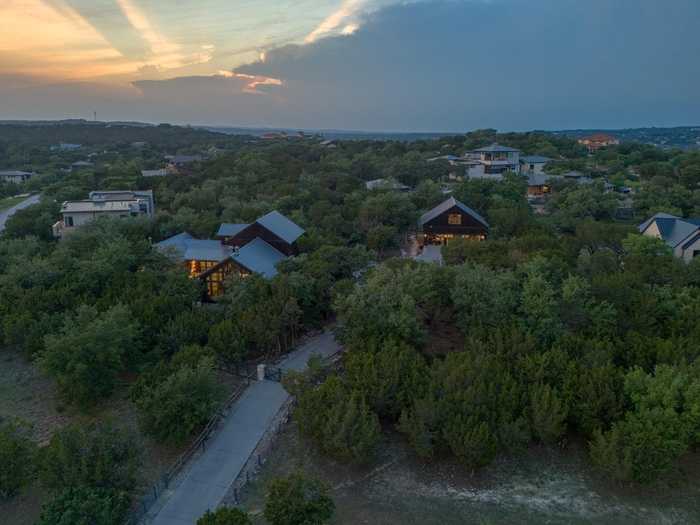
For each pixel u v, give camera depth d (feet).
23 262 172.04
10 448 90.94
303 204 274.57
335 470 99.14
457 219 236.43
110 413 119.85
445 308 143.64
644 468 88.43
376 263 192.03
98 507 78.02
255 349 144.15
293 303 138.51
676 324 126.62
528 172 392.27
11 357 147.23
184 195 306.76
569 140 568.00
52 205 283.79
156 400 102.78
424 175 385.50
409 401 104.53
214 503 90.74
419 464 101.09
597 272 154.61
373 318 128.26
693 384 93.66
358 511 89.45
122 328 123.54
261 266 172.96
